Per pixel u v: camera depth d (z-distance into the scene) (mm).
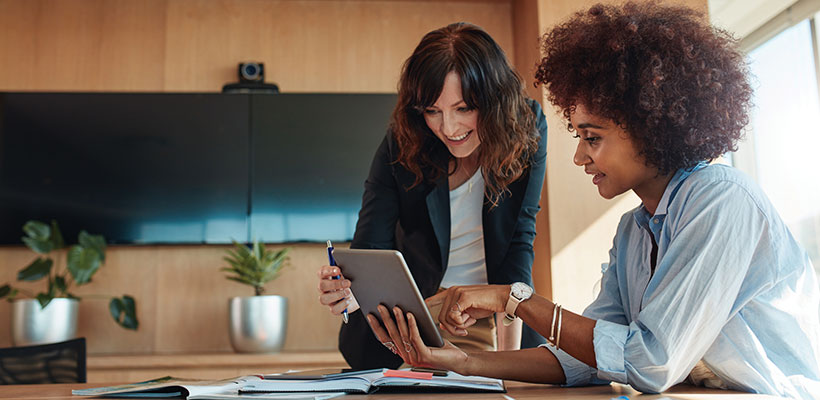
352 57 3664
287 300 3225
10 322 3156
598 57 1002
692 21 1012
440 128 1557
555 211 2893
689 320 918
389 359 1672
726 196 946
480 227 1721
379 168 1737
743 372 970
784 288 968
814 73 3010
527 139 1601
